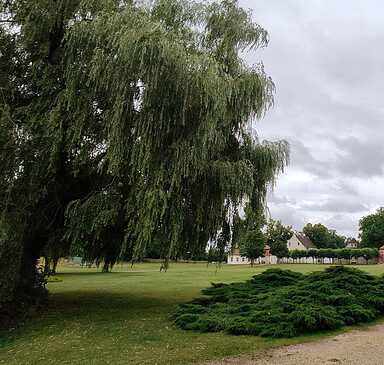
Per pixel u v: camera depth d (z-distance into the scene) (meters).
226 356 5.78
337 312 8.12
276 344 6.39
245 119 10.23
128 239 9.73
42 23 9.08
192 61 8.16
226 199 10.19
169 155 8.65
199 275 30.86
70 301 13.30
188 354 6.00
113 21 8.27
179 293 16.33
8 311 9.89
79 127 8.40
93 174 10.05
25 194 8.66
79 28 8.41
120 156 8.10
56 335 8.07
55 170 8.59
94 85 8.56
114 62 8.01
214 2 10.91
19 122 8.64
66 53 8.68
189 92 8.16
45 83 8.85
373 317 8.35
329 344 6.33
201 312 9.26
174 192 8.71
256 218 10.96
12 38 9.32
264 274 12.81
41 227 10.32
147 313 10.46
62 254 12.82
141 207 8.18
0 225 8.02
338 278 9.98
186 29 9.95
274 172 10.76
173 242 8.40
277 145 10.79
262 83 9.91
